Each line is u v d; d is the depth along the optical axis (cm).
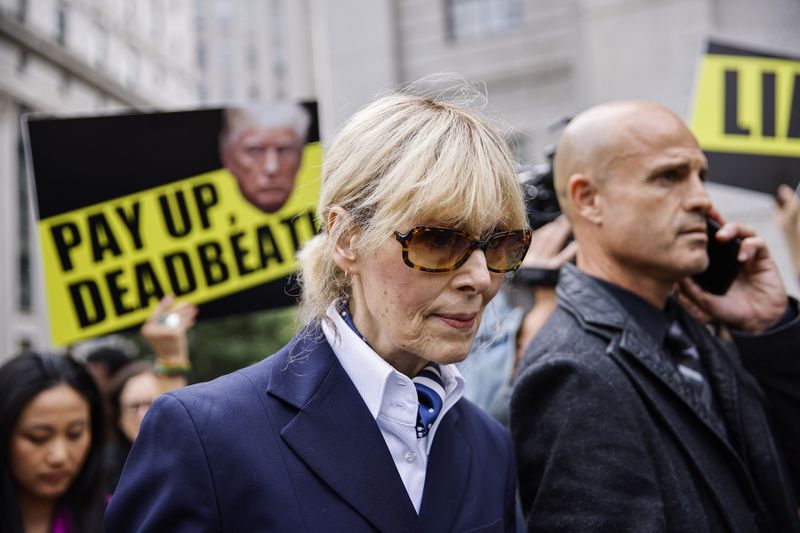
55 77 2922
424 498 120
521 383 151
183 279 232
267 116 239
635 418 142
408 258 111
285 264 235
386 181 113
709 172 248
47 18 2841
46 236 225
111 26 3375
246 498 110
